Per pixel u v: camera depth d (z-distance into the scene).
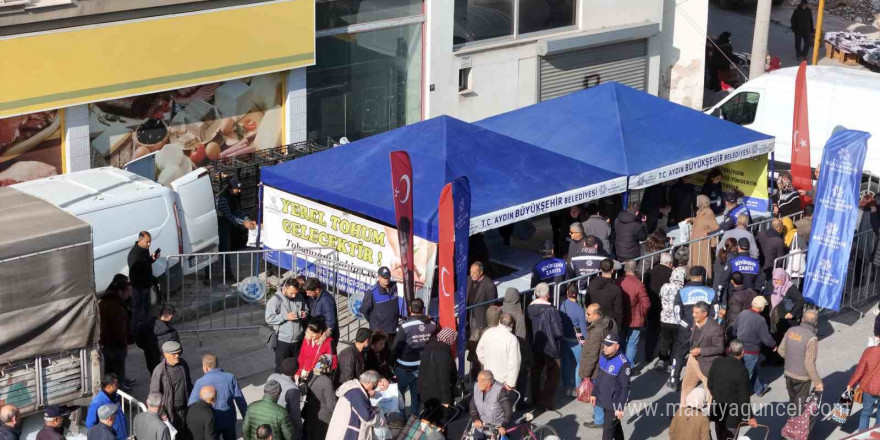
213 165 21.45
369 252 18.00
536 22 27.44
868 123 24.06
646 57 30.09
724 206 22.45
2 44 17.89
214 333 17.84
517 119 21.70
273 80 22.56
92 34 19.03
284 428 12.46
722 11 40.75
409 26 25.05
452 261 14.51
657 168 19.94
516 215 17.55
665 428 15.20
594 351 14.35
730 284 17.19
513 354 14.09
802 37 35.81
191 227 18.92
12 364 13.37
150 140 20.78
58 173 19.59
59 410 12.46
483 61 26.33
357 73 24.44
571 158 19.44
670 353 16.81
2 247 12.96
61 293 13.59
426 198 17.27
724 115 26.78
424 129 18.98
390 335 15.89
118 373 15.13
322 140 24.22
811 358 14.58
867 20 40.06
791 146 23.91
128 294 15.41
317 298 15.50
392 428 13.30
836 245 17.58
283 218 19.38
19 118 18.73
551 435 12.96
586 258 17.14
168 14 19.98
